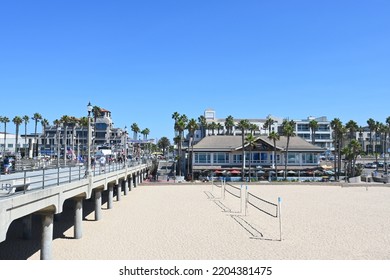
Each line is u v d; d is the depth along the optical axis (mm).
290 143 80625
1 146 97625
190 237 26250
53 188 18859
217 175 73938
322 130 133000
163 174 88438
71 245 24141
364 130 153250
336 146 97375
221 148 76250
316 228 29531
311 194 54344
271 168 75375
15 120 107562
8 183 19031
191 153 77938
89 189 26891
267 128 125500
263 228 29422
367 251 22656
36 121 111062
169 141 174875
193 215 35406
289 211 38250
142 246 23781
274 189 60656
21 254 22297
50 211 19469
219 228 29312
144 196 50562
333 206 42219
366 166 106250
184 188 61125
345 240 25500
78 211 26156
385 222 32375
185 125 86312
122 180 51438
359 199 49031
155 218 33812
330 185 67812
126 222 31969
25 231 25781
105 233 27688
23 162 43281
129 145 111625
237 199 47406
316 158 78062
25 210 15555
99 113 108688
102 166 41094
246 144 74750
